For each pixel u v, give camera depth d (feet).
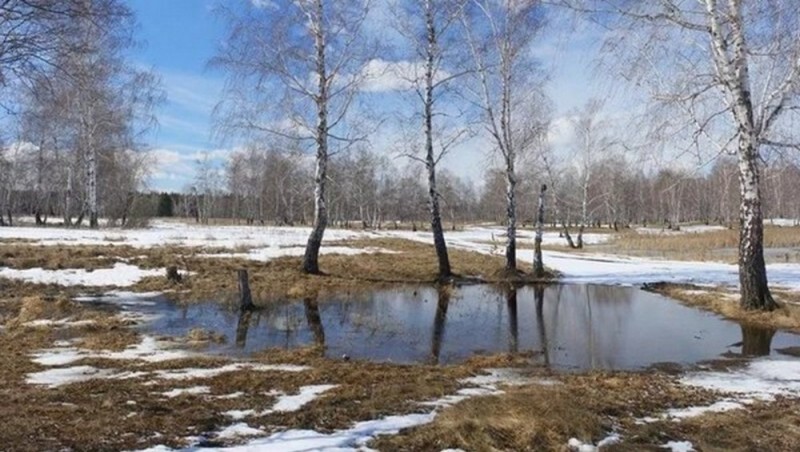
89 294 50.31
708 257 101.09
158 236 89.86
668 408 21.62
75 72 42.01
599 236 179.42
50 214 200.54
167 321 40.52
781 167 43.09
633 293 57.82
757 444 18.17
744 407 21.88
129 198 138.92
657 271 73.41
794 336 36.94
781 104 40.70
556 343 35.58
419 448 17.37
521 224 269.03
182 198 353.72
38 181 145.59
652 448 17.70
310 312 45.52
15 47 36.96
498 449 17.34
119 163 127.65
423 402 21.84
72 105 86.43
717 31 40.57
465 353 33.04
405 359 31.24
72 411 19.83
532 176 93.97
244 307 45.60
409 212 256.93
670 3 40.73
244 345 33.73
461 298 54.29
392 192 238.68
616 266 80.43
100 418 19.16
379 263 74.33
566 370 28.73
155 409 20.26
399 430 18.70
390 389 23.45
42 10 36.58
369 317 43.91
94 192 108.47
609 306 50.06
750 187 43.01
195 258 67.87
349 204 237.45
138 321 40.27
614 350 33.63
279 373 26.12
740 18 40.19
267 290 54.54
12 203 176.24
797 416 20.72
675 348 34.01
